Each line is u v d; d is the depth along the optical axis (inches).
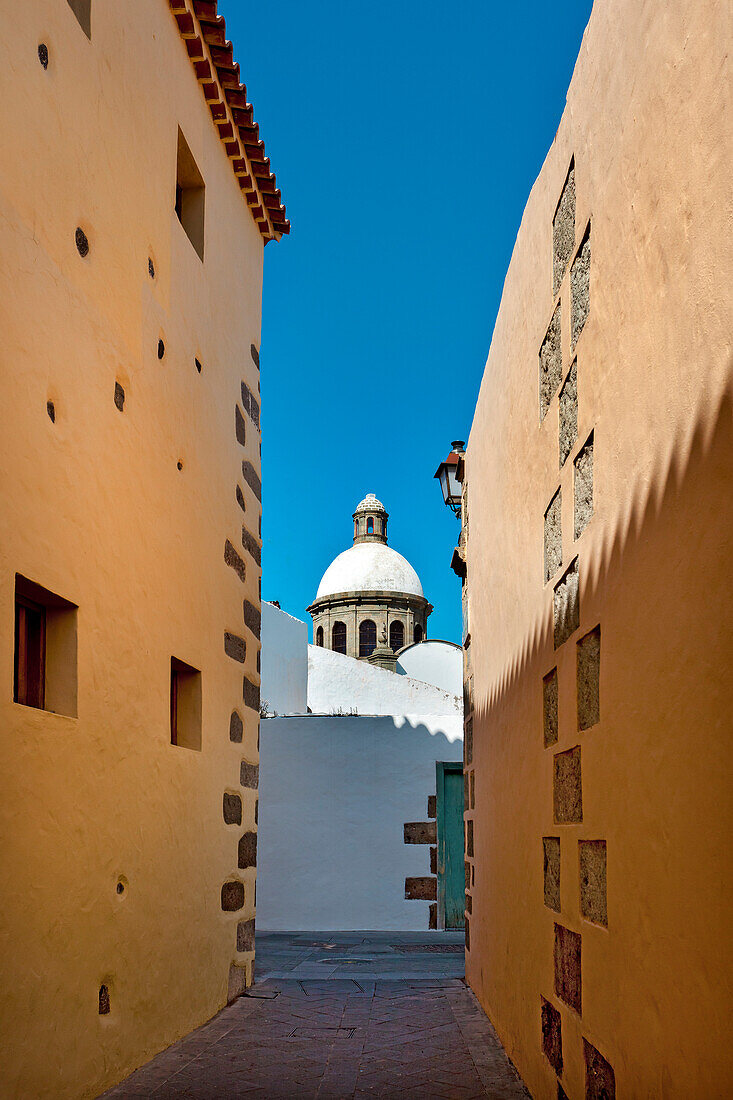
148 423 201.8
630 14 123.3
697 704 94.2
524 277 208.4
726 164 89.6
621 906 120.0
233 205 286.7
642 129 117.2
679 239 103.1
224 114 263.6
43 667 159.3
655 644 108.3
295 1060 200.2
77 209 167.9
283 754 494.9
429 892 480.4
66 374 160.4
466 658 333.7
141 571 194.4
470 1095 179.0
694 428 97.4
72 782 156.4
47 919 145.3
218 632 253.8
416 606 1558.8
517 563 215.2
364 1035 224.8
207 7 232.7
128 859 181.5
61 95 162.1
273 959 357.4
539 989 176.9
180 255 230.1
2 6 141.1
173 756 211.0
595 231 142.0
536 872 183.3
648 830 109.0
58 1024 148.5
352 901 480.1
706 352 94.4
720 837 87.1
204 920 233.1
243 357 293.9
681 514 100.7
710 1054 88.0
